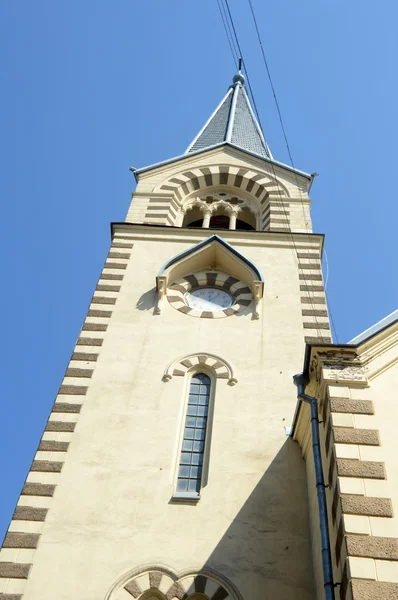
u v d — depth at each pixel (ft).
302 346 67.46
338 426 42.78
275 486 53.62
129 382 62.85
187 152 109.19
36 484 53.52
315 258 81.76
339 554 39.06
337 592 39.52
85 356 65.46
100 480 54.13
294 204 93.81
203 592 46.73
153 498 52.90
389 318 51.11
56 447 56.54
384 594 34.09
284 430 58.23
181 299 74.18
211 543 49.67
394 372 46.44
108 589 46.75
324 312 72.28
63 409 59.88
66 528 50.55
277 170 100.42
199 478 55.67
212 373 64.49
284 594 46.47
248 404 60.75
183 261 77.56
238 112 128.77
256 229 94.17
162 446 57.06
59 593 46.39
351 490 39.17
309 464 53.26
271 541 49.73
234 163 101.45
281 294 74.90
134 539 49.93
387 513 37.88
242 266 77.36
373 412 43.57
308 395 50.83
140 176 99.35
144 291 74.90
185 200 97.40
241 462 55.57
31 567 47.91
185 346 67.05
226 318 71.10
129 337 68.03
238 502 52.54
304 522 50.96
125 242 83.30
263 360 65.57
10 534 49.88
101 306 72.18
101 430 58.18
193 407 61.62
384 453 41.11
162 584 47.14
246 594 46.47
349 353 47.73
